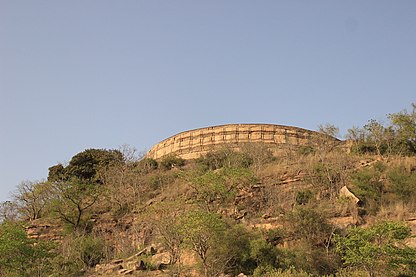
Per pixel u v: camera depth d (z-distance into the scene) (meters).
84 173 73.06
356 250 32.16
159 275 37.16
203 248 36.31
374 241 32.97
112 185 62.88
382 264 31.31
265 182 53.50
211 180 50.50
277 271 34.25
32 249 38.31
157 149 82.31
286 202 48.75
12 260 37.47
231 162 63.66
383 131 60.34
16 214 61.16
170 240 40.50
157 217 48.16
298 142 74.19
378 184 47.09
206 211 42.50
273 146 72.75
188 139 78.38
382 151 58.56
